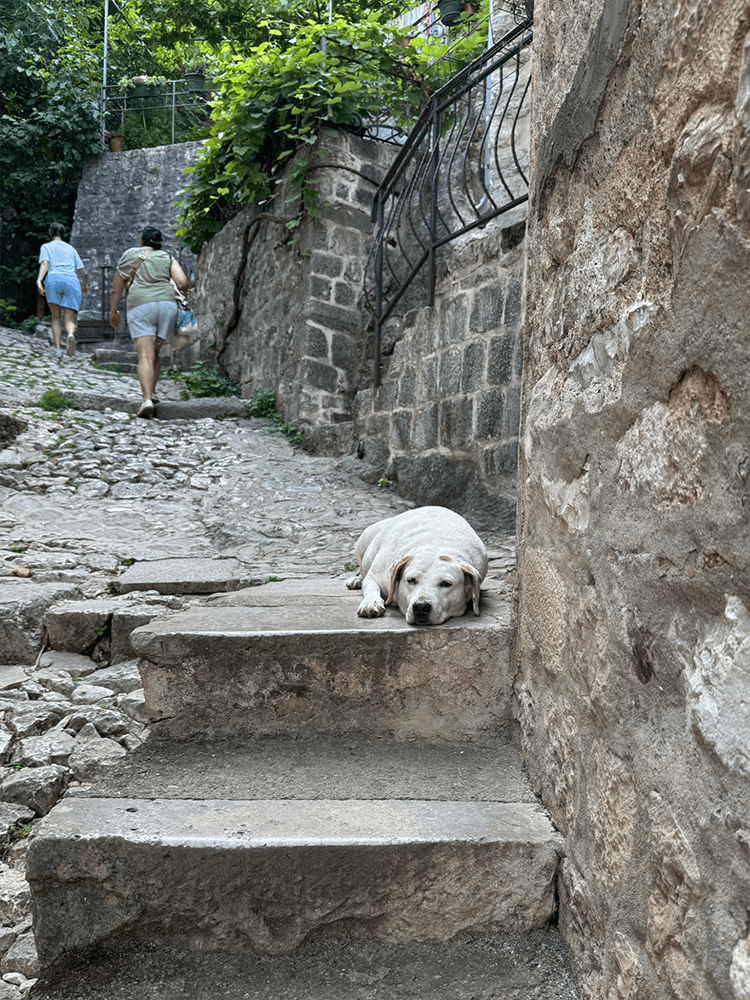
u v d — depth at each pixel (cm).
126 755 255
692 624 129
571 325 202
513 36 561
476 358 579
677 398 136
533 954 198
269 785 234
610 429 170
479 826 210
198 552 506
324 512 606
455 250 611
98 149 1555
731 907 112
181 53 1708
